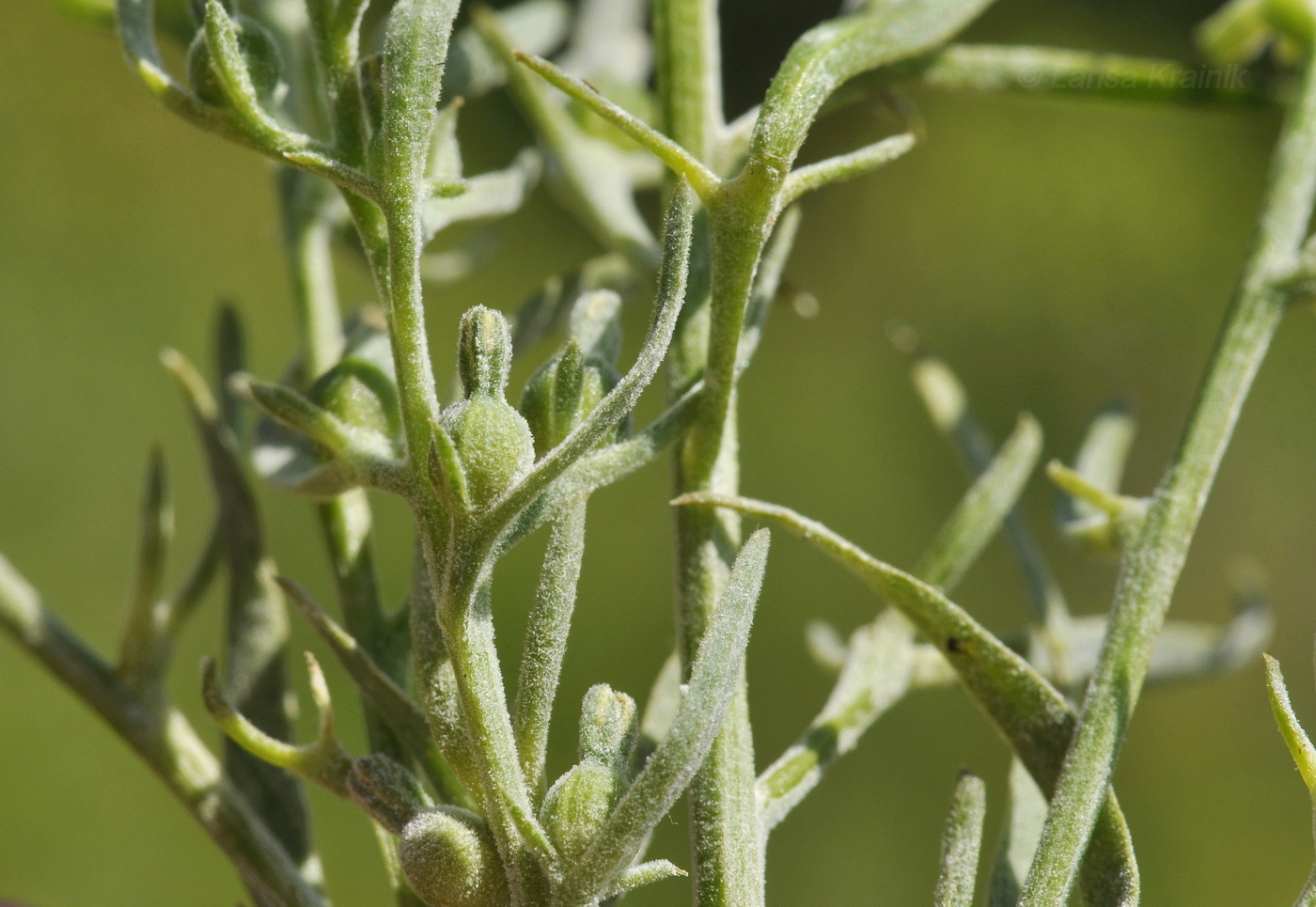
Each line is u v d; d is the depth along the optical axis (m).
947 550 0.17
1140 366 0.68
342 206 0.18
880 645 0.16
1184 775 0.58
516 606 0.60
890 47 0.16
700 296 0.16
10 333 0.67
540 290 0.18
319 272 0.17
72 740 0.58
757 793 0.16
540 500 0.15
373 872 0.54
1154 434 0.67
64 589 0.63
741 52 0.61
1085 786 0.15
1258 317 0.16
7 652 0.58
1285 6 0.18
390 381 0.15
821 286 0.75
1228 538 0.62
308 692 0.50
